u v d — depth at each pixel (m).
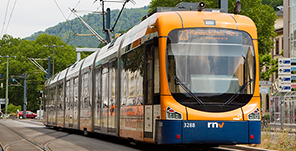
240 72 13.34
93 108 22.44
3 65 99.31
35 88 99.38
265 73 44.31
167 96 12.93
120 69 17.62
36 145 18.89
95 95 22.12
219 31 13.49
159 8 14.99
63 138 23.75
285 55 49.06
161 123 12.88
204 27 13.44
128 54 16.52
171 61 13.13
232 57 13.38
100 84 21.09
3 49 104.94
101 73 21.02
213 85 13.09
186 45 13.27
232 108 13.06
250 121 13.06
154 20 13.91
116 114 17.77
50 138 23.83
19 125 47.66
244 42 13.58
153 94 13.51
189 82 13.02
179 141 12.63
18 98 100.62
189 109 12.84
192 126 12.71
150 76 13.82
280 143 15.50
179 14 13.68
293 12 46.78
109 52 19.81
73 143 19.70
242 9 46.19
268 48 48.25
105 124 19.67
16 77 97.50
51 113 36.69
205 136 12.75
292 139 16.06
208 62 13.22
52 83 37.22
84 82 24.95
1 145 18.75
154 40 13.47
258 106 13.30
